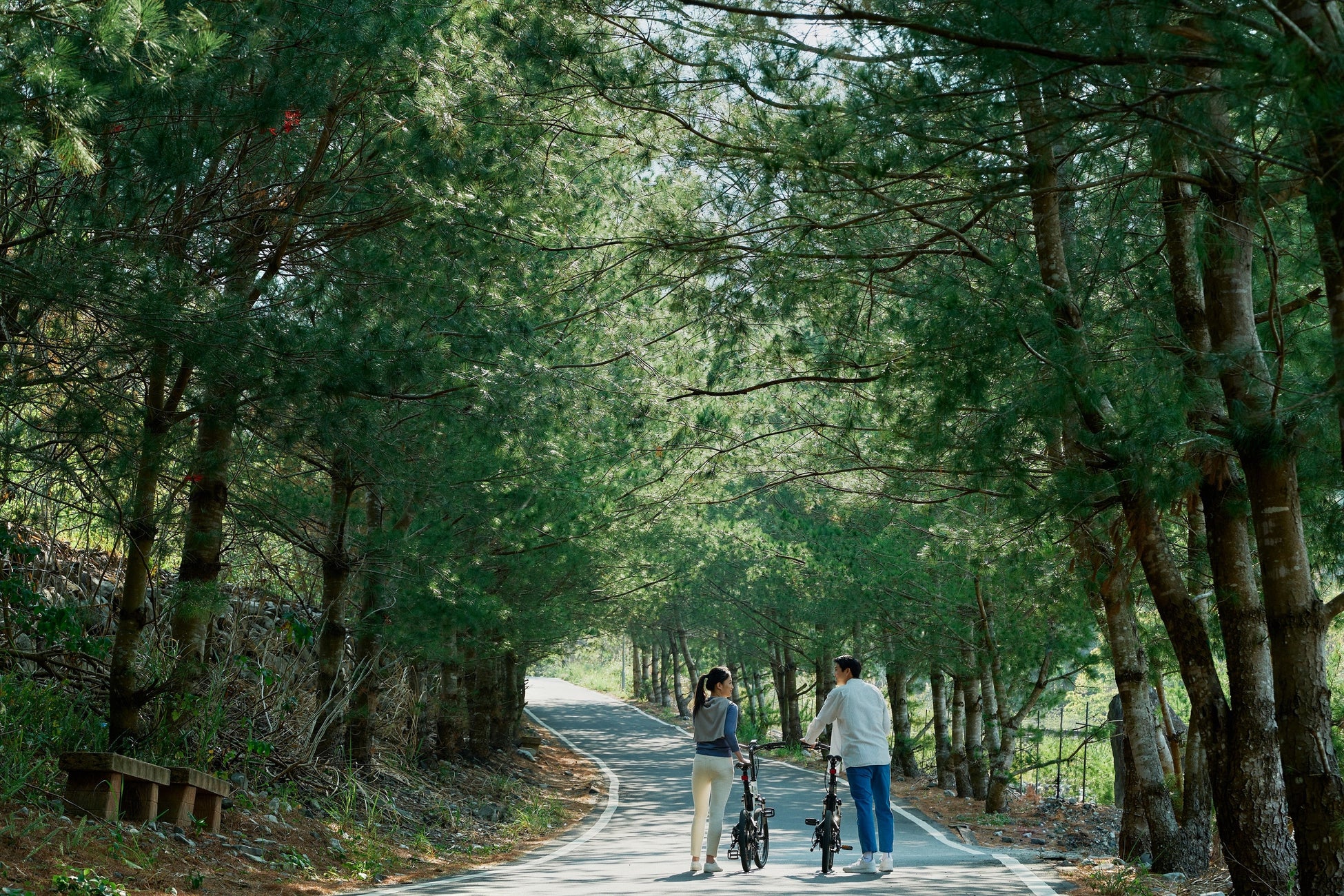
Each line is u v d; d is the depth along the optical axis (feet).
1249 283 28.58
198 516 37.96
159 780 33.37
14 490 37.96
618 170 43.80
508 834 57.77
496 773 83.76
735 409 49.16
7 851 26.32
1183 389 25.80
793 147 29.43
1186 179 27.81
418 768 68.74
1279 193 25.86
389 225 38.37
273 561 57.57
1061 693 75.25
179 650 39.65
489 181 37.45
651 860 43.57
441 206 35.88
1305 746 25.84
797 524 83.25
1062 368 25.55
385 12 31.68
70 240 29.01
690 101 33.19
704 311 38.86
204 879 30.12
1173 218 31.48
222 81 30.48
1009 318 26.07
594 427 49.52
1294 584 26.13
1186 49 20.68
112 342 29.30
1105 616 47.83
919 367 28.17
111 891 25.66
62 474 33.09
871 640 93.15
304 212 36.65
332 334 30.91
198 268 33.53
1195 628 30.78
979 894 30.48
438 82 34.65
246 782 42.16
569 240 42.16
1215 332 28.45
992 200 30.22
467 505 48.67
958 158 29.22
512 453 46.96
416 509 51.57
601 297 43.70
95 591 43.93
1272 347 33.47
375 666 55.52
